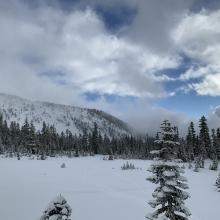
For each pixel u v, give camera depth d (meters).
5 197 42.38
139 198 46.66
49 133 154.75
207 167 92.12
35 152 127.75
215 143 112.88
